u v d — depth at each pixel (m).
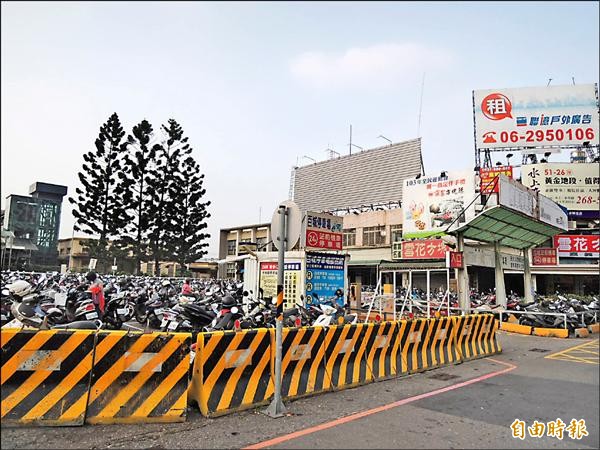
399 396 5.98
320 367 6.14
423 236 25.64
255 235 47.19
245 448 4.09
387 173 35.56
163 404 4.72
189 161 37.09
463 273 13.34
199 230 37.38
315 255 12.26
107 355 4.68
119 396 4.64
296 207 5.45
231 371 5.20
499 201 11.66
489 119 26.47
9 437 4.11
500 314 14.73
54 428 4.36
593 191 24.61
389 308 13.92
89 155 33.31
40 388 4.44
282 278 5.39
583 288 24.42
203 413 4.90
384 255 29.91
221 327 7.79
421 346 7.86
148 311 10.45
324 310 8.84
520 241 16.14
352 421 4.89
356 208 36.09
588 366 8.30
